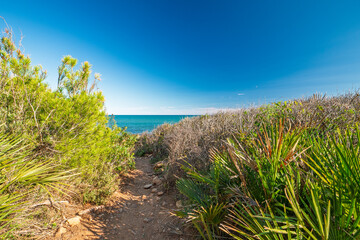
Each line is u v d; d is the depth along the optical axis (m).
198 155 3.79
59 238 2.44
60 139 3.00
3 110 2.70
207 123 5.32
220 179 2.54
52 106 3.07
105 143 4.07
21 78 2.83
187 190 2.85
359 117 3.15
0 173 1.93
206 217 2.23
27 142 2.64
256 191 1.98
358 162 1.38
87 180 3.56
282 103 4.92
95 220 2.96
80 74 3.78
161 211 3.31
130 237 2.65
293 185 1.59
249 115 4.60
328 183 1.49
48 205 2.49
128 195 4.03
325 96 4.50
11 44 3.01
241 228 2.06
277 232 1.25
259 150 2.34
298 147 2.04
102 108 4.11
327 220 1.08
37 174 2.06
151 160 6.73
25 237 2.21
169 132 7.15
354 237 1.10
